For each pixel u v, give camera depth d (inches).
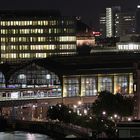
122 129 6328.7
